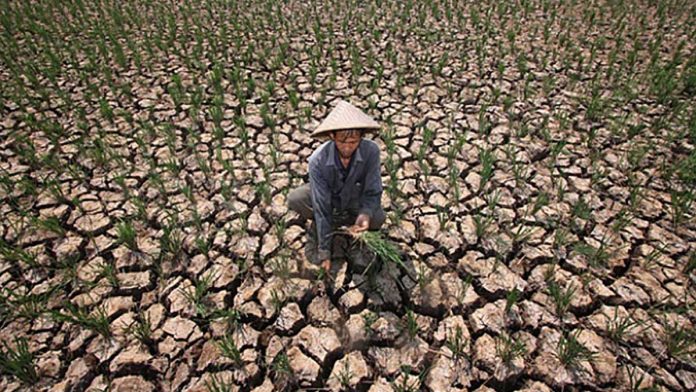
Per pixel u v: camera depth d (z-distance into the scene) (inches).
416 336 95.0
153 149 153.6
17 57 225.5
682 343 89.7
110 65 216.7
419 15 278.7
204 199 132.0
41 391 85.4
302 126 166.2
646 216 123.1
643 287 103.0
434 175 141.2
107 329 92.8
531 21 273.1
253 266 110.4
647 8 287.1
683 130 153.1
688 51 224.2
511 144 152.7
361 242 107.0
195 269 109.7
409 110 177.5
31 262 106.7
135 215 123.9
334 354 92.9
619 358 89.0
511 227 121.0
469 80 198.5
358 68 201.5
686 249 112.6
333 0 317.7
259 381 88.6
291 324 97.3
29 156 143.3
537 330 95.2
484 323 96.5
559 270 107.9
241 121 159.3
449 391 85.5
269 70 212.2
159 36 246.4
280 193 133.8
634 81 192.7
